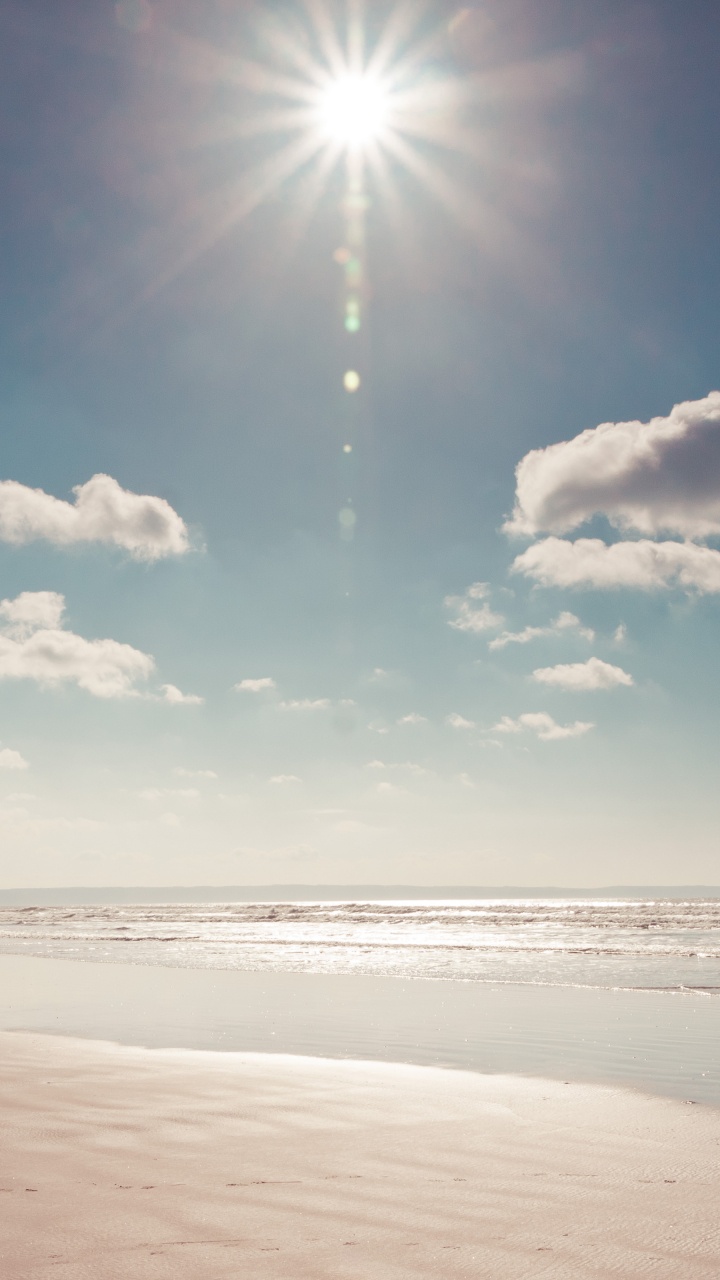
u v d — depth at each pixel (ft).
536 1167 24.72
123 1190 22.25
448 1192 22.35
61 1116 30.71
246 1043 46.85
